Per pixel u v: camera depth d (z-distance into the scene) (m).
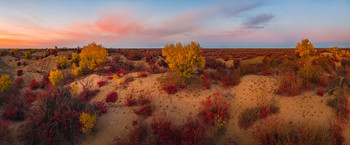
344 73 10.23
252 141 5.87
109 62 16.50
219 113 6.93
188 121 6.96
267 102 7.43
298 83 8.02
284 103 7.29
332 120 5.83
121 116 7.38
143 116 7.32
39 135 5.30
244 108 7.56
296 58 19.28
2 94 8.52
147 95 9.20
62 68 17.34
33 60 21.59
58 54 21.98
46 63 18.72
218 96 8.57
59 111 6.12
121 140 5.90
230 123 6.84
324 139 4.79
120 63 16.69
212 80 11.29
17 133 5.51
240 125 6.66
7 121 5.73
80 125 6.11
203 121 6.78
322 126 5.71
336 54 17.94
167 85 9.77
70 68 17.30
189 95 9.11
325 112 6.26
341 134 5.20
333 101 6.55
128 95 9.45
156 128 6.26
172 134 5.99
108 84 11.16
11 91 9.71
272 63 16.31
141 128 6.32
